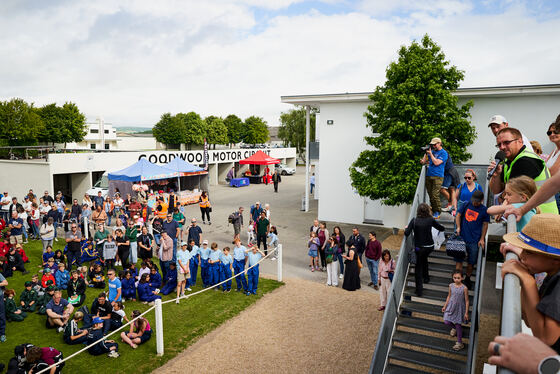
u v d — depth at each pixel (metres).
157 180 30.77
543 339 1.49
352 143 22.97
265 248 18.03
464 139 17.05
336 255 13.99
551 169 3.10
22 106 44.75
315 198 32.34
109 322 10.63
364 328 11.00
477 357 9.10
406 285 8.62
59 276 13.45
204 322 11.51
